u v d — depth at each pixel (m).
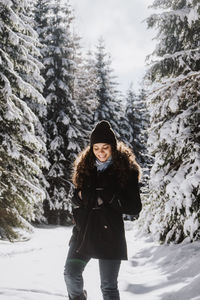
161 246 7.59
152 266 6.34
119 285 4.93
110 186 2.72
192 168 6.94
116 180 2.74
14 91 12.98
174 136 7.38
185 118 7.30
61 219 22.61
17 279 4.75
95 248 2.65
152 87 9.14
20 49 12.98
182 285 4.45
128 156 2.83
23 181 12.67
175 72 8.56
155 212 8.48
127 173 2.74
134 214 2.76
